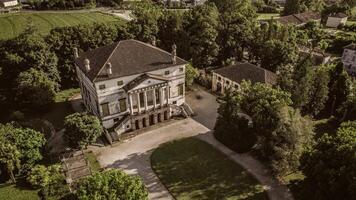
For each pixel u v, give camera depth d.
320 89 73.44
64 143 67.12
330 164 44.91
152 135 70.00
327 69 78.44
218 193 53.56
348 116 75.31
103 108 67.38
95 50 76.31
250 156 62.66
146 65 70.00
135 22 101.69
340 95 77.31
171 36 103.12
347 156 43.03
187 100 85.25
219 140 67.31
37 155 57.09
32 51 82.00
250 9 121.06
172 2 177.25
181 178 57.00
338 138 47.94
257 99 60.47
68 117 62.03
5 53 82.75
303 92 69.94
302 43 119.44
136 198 40.09
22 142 55.66
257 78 80.38
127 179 41.09
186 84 87.81
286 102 61.00
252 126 62.59
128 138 69.00
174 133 70.62
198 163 60.69
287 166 53.25
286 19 154.25
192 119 76.19
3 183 54.34
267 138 57.62
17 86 78.94
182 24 103.19
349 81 77.12
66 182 54.31
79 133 59.66
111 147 66.06
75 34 91.69
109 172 42.47
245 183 55.62
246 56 113.44
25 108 81.38
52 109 81.62
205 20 98.94
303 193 48.50
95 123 62.00
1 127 58.66
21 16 143.75
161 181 56.31
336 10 170.00
